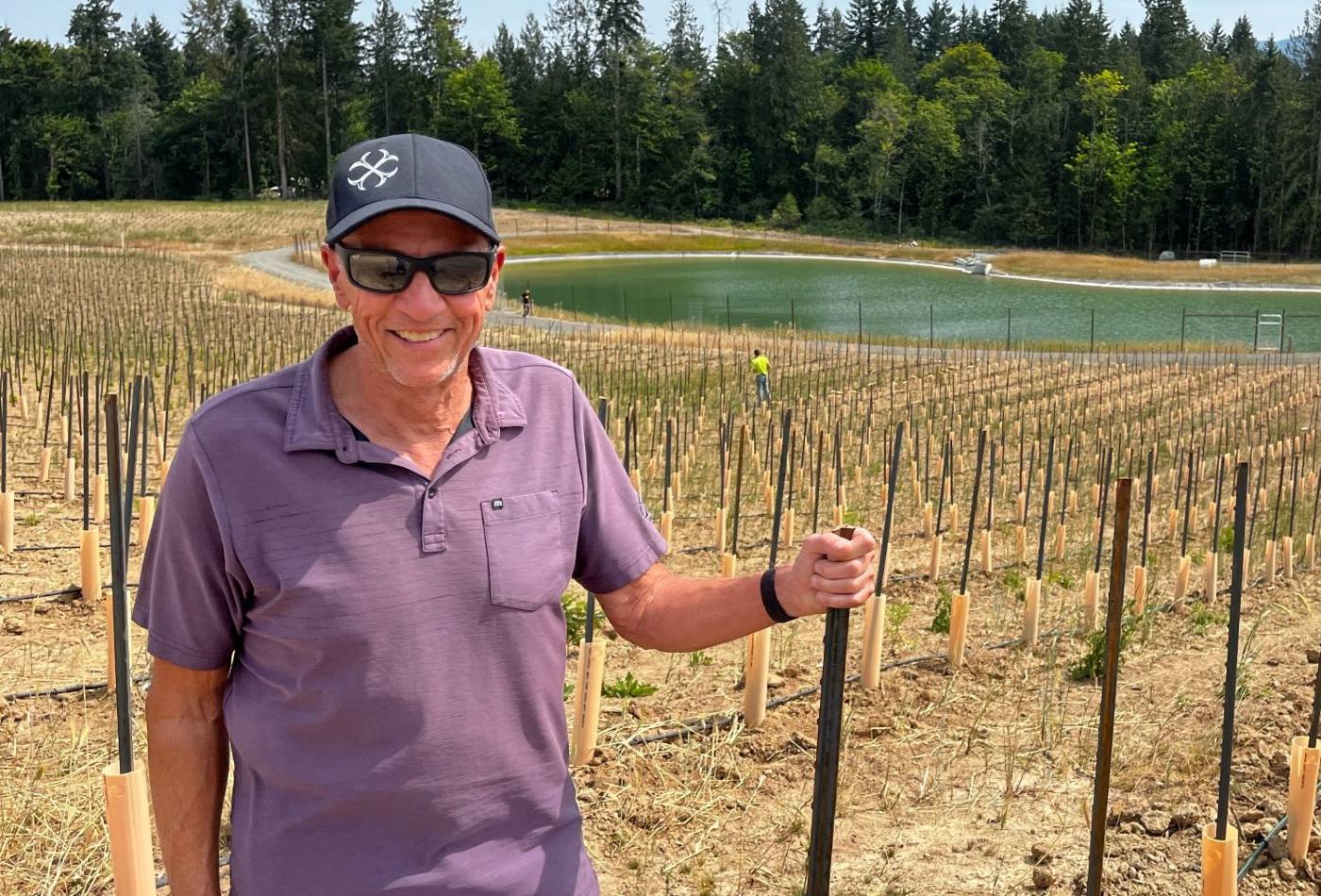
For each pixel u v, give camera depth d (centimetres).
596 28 11362
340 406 226
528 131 11406
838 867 479
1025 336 4881
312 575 215
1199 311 5891
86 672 697
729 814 527
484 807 226
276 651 220
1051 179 10125
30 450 1432
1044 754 589
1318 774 479
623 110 11088
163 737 232
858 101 11569
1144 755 577
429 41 11762
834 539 229
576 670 726
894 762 584
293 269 6269
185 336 3194
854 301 6350
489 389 233
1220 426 2223
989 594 940
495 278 231
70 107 11094
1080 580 986
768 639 611
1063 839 495
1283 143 9088
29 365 2411
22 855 476
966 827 513
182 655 227
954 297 6625
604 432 256
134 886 333
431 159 221
